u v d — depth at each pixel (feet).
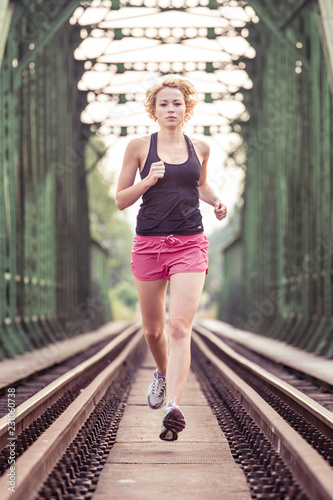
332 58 49.32
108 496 15.11
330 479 12.75
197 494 15.31
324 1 49.73
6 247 61.52
